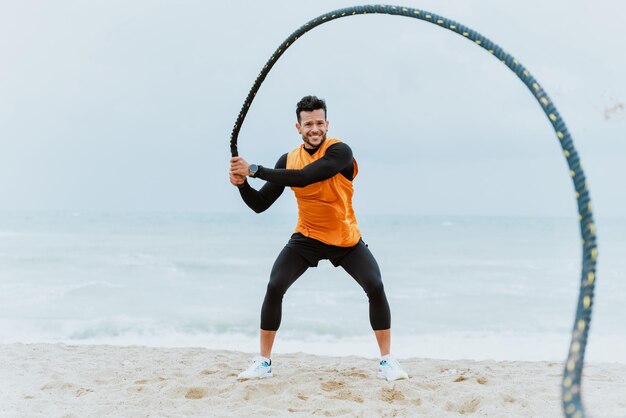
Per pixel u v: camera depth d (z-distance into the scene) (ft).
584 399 13.46
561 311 39.19
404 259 75.82
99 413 11.91
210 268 63.10
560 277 57.72
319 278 53.57
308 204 13.44
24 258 69.26
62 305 39.32
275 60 11.90
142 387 13.87
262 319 14.24
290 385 13.65
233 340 29.63
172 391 13.46
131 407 12.32
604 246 95.91
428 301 43.19
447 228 177.27
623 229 159.12
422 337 30.76
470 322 35.35
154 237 116.98
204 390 13.58
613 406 12.86
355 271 14.02
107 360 17.92
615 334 30.12
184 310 38.27
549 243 108.06
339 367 16.89
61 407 12.48
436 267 66.18
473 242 111.45
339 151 13.10
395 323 35.09
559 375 16.06
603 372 17.13
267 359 14.43
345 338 30.40
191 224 185.68
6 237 113.19
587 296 5.15
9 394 13.71
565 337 30.53
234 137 13.21
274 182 12.51
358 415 11.69
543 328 33.50
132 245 93.91
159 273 58.59
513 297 45.01
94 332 31.30
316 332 31.76
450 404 12.72
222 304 41.11
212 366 16.80
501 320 35.96
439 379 15.24
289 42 11.36
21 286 48.01
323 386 13.65
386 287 50.78
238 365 17.22
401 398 12.91
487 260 74.74
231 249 88.22
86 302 40.83
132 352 19.60
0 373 15.85
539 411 12.25
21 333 30.78
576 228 173.47
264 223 190.60
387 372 14.24
